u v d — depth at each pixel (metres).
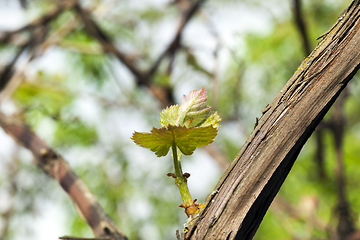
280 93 0.71
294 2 2.55
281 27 4.30
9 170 4.72
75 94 3.94
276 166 0.66
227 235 0.64
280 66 4.54
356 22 0.69
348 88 3.15
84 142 4.50
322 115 0.67
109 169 5.04
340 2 3.71
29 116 3.10
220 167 3.50
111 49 3.49
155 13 4.44
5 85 2.69
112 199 4.95
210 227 0.65
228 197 0.66
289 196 4.32
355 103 4.23
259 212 0.65
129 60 3.48
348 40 0.68
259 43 4.46
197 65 3.25
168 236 5.23
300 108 0.67
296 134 0.66
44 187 4.88
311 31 3.67
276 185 0.66
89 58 4.30
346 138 4.44
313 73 0.69
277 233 4.67
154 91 3.47
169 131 0.65
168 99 3.48
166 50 3.37
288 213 3.35
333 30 0.71
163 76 3.46
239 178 0.67
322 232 3.53
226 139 5.22
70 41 3.85
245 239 0.65
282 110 0.69
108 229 0.93
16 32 2.82
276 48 4.35
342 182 2.99
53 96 3.65
